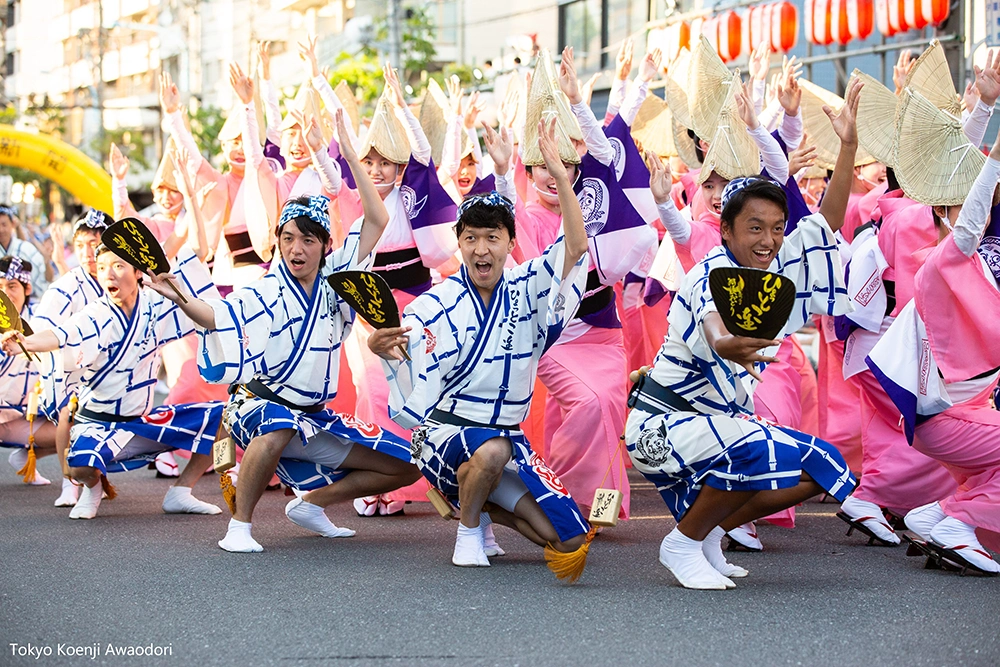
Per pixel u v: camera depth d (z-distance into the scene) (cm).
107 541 594
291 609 454
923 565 544
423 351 514
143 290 670
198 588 489
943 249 529
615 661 387
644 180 667
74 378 681
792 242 493
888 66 1212
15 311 637
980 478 537
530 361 526
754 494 492
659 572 523
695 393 479
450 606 458
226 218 831
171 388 837
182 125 832
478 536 536
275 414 564
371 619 439
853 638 412
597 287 641
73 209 3312
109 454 655
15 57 3859
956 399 539
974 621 436
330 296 579
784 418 606
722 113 635
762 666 382
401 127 711
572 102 648
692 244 619
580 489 609
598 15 1806
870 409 615
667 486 492
